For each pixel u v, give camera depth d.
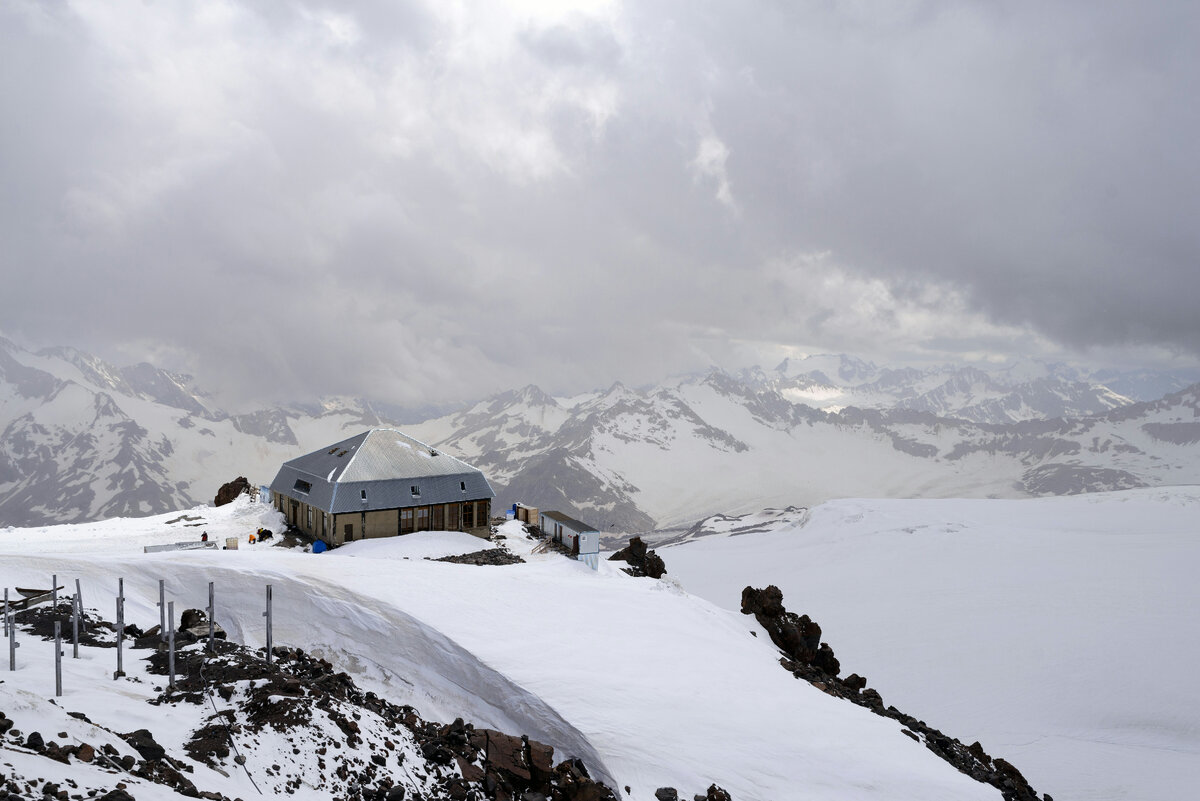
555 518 84.31
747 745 42.03
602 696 43.31
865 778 41.19
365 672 45.66
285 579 53.75
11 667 32.09
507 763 34.09
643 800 35.25
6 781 17.00
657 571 83.94
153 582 54.81
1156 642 162.50
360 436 86.00
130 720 27.31
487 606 54.66
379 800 27.09
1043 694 140.50
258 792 24.50
